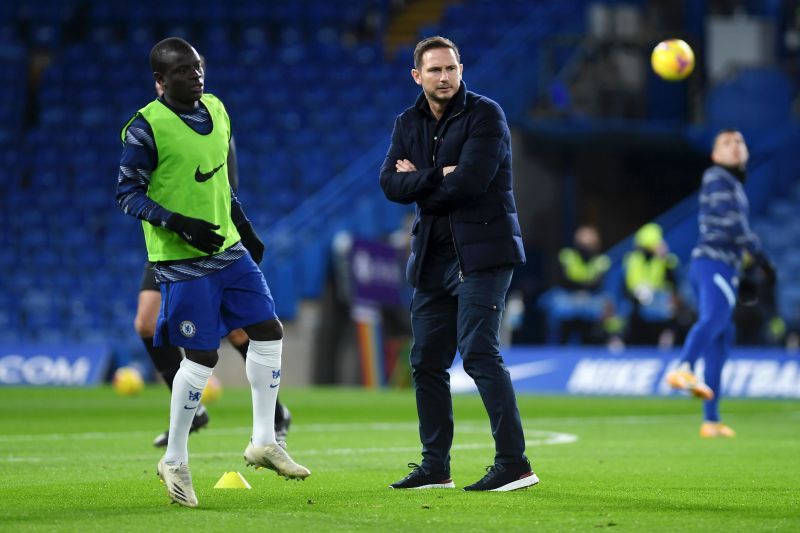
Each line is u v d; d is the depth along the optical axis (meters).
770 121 86.50
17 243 85.25
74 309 82.25
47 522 18.03
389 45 98.62
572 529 17.36
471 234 21.95
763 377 63.47
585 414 49.34
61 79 94.19
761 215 86.44
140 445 33.75
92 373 76.44
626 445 34.03
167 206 20.69
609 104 87.94
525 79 86.06
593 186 89.62
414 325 22.91
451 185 21.62
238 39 98.31
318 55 94.25
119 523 17.94
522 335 82.44
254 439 21.66
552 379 68.94
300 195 82.75
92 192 87.75
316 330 75.19
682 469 27.03
